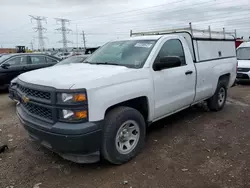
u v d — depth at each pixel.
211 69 5.02
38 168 3.17
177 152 3.56
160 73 3.68
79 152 2.78
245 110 5.86
